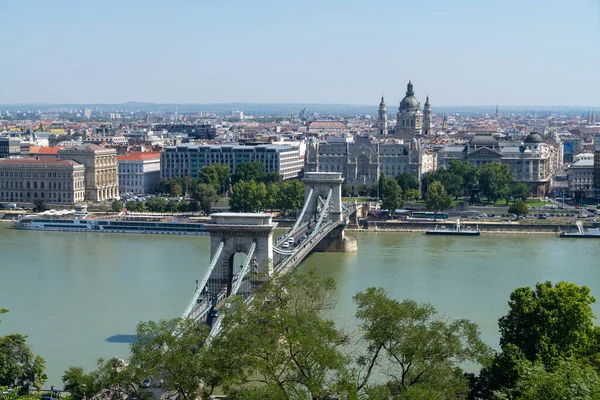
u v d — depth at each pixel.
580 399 192.75
